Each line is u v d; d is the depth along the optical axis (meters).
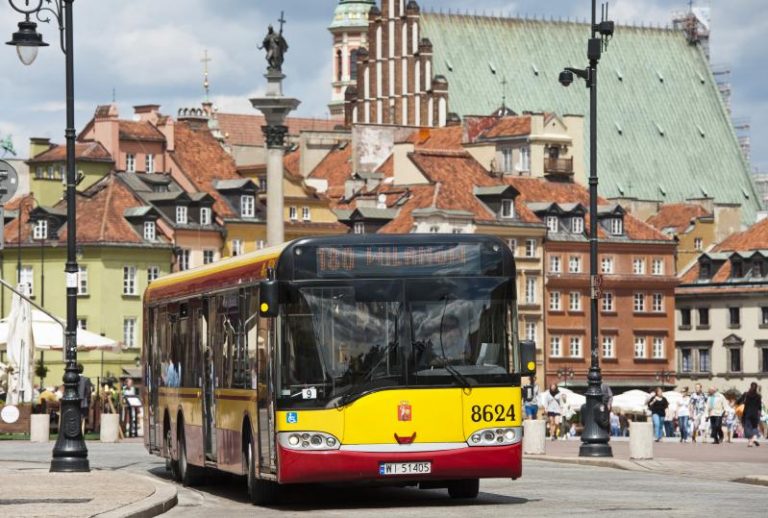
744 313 169.62
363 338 33.72
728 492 37.41
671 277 168.88
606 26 55.41
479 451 33.78
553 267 161.88
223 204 153.25
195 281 41.53
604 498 35.31
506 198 160.00
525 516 30.45
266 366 34.31
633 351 166.62
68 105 44.88
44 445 66.19
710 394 75.50
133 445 67.06
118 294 142.62
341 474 33.44
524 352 34.25
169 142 157.75
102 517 29.94
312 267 33.78
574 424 104.00
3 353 146.62
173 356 43.94
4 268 143.12
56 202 147.38
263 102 119.69
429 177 160.38
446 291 34.00
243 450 36.47
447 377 33.78
